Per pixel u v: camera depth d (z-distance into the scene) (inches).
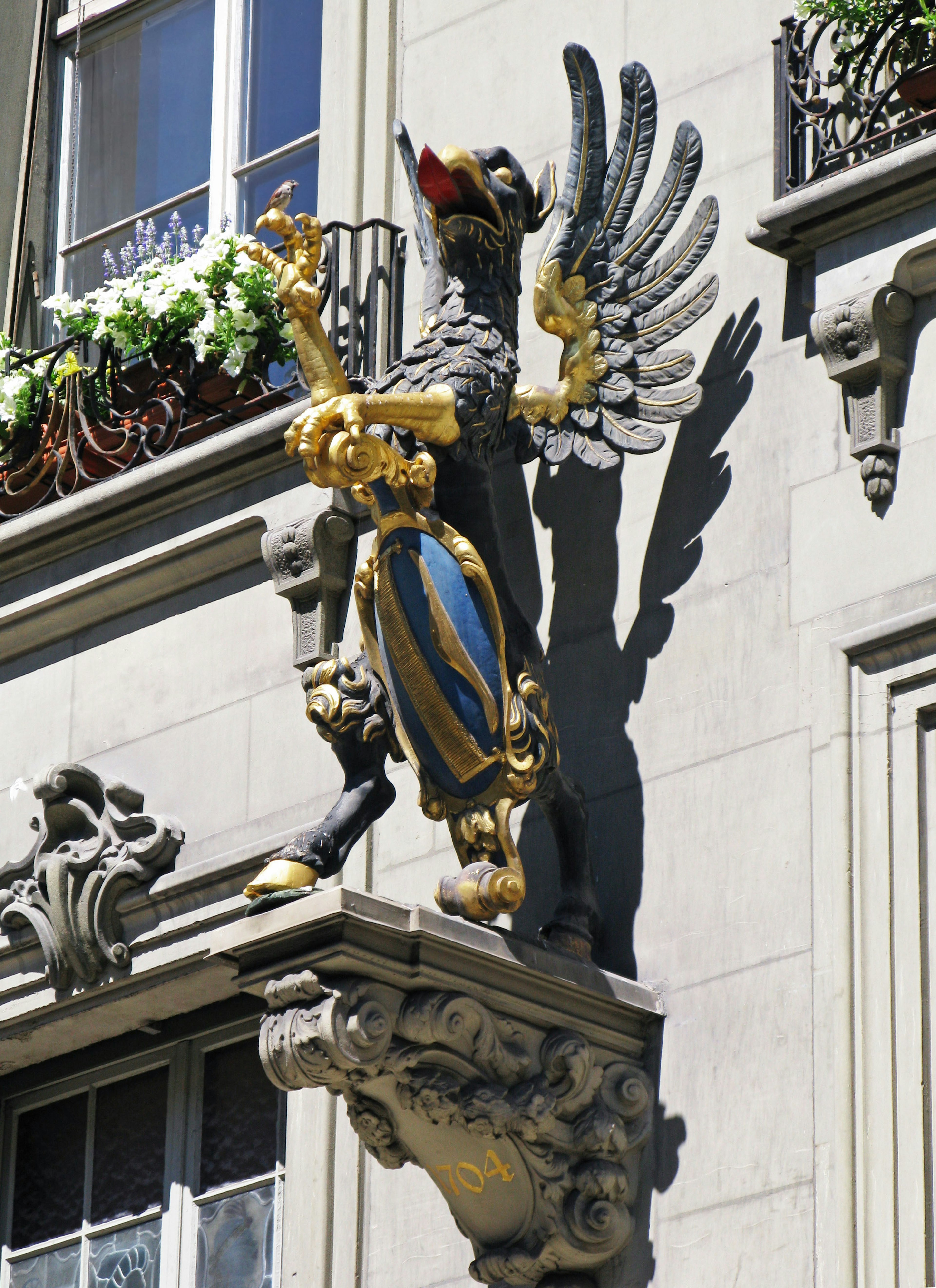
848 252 805.9
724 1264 756.0
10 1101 969.5
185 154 1059.9
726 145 864.9
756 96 863.1
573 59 854.5
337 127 970.7
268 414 912.9
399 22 968.9
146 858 912.3
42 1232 943.7
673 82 886.4
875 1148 735.7
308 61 1031.6
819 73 840.9
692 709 815.1
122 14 1095.6
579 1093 773.3
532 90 922.1
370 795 768.9
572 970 773.3
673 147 860.6
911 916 752.3
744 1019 775.1
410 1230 823.7
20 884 935.7
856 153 829.8
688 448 839.7
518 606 804.6
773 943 776.3
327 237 951.6
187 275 971.9
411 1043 744.3
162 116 1071.6
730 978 781.9
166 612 954.7
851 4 829.2
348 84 973.2
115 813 927.7
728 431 832.9
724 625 815.1
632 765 823.1
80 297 1076.5
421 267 932.6
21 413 1013.8
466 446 785.6
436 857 858.8
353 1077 735.7
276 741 908.6
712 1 884.6
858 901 761.6
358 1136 829.8
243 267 965.2
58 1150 949.8
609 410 842.8
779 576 807.7
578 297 849.5
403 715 776.3
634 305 845.2
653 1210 776.3
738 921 785.6
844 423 807.1
